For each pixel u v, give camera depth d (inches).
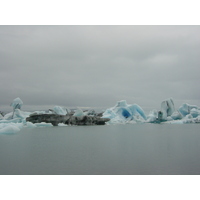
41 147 714.2
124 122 2071.9
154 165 478.6
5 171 440.5
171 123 2001.7
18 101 2097.7
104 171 438.9
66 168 460.1
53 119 1705.2
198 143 791.7
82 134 1111.6
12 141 855.1
